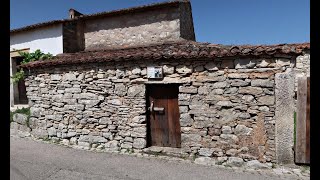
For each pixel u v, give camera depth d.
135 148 5.55
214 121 4.93
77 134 6.14
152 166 4.70
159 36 8.32
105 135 5.83
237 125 4.79
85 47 9.38
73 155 5.36
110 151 5.66
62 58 6.88
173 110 5.42
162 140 5.53
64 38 8.95
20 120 7.28
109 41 9.01
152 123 5.59
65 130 6.30
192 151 5.11
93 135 5.96
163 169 4.55
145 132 5.48
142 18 8.57
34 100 6.82
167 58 5.06
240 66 4.71
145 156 5.29
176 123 5.40
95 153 5.52
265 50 4.45
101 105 5.86
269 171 4.41
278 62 4.51
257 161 4.64
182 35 8.35
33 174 4.25
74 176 4.19
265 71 4.58
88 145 5.99
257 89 4.64
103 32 9.11
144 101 5.45
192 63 5.03
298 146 4.51
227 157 4.86
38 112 6.75
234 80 4.77
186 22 8.95
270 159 4.60
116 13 8.67
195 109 5.05
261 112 4.63
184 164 4.81
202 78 4.97
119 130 5.71
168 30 8.21
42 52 9.27
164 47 6.47
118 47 8.80
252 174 4.32
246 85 4.70
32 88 6.84
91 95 5.94
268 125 4.59
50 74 6.48
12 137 6.96
